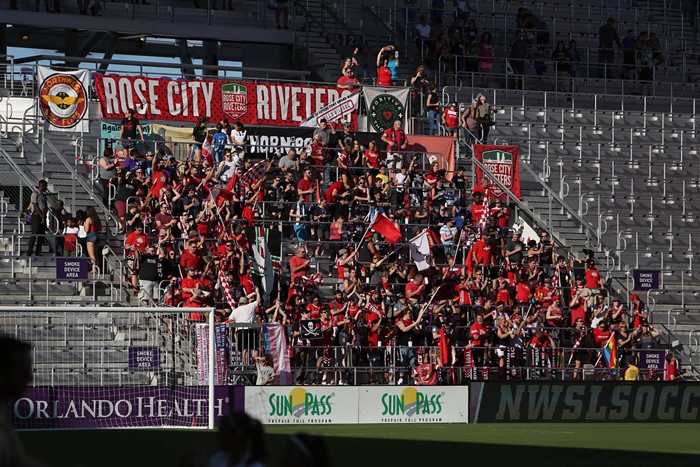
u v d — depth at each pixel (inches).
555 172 2652.6
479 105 2551.7
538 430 1541.6
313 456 421.4
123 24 2741.1
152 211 2037.4
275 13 2893.7
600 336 2059.5
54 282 1945.1
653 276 2249.0
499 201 2321.6
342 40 2896.2
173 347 1731.1
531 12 3110.2
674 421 1731.1
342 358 1851.6
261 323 1699.1
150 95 2372.0
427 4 3078.2
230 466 450.6
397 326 1915.6
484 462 1127.6
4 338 446.9
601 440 1379.2
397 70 2659.9
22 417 1492.4
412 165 2285.9
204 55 3004.4
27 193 2198.6
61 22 2694.4
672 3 3415.4
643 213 2615.7
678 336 2303.2
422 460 1146.0
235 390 1567.4
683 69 3132.4
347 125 2367.1
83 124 2267.5
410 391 1649.9
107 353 1740.9
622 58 3147.1
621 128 2815.0
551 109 2815.0
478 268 2073.1
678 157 2807.6
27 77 2445.9
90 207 1971.0
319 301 1946.4
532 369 1971.0
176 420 1557.6
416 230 2183.8
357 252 2060.8
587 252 2217.0
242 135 2315.5
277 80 2517.2
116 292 1929.1
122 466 1070.4
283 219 2171.5
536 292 2096.5
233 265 1914.4
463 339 1998.0
